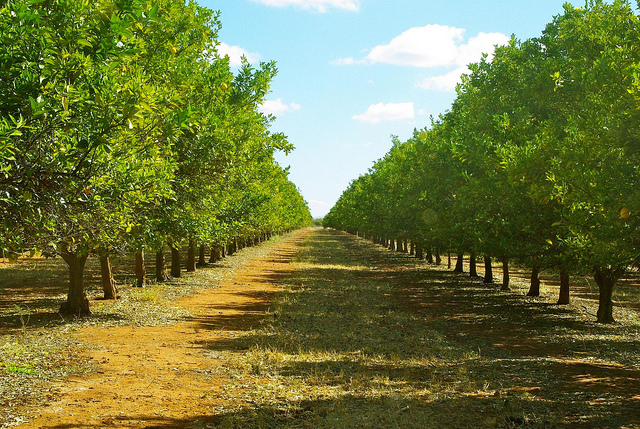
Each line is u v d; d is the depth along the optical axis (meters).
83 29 5.61
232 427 7.05
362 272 36.59
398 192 39.31
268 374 10.00
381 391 8.84
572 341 14.27
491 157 15.83
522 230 16.67
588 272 17.06
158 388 8.95
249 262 43.12
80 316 15.95
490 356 12.30
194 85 15.91
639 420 7.45
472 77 22.86
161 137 10.23
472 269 33.00
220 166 15.11
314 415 7.60
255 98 21.59
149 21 5.70
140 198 7.45
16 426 6.82
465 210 20.28
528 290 26.52
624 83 9.05
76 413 7.48
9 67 5.33
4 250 5.67
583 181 8.55
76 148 5.66
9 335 12.88
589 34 14.46
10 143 4.58
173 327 15.24
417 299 23.09
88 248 10.73
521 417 7.37
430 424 7.23
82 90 5.53
